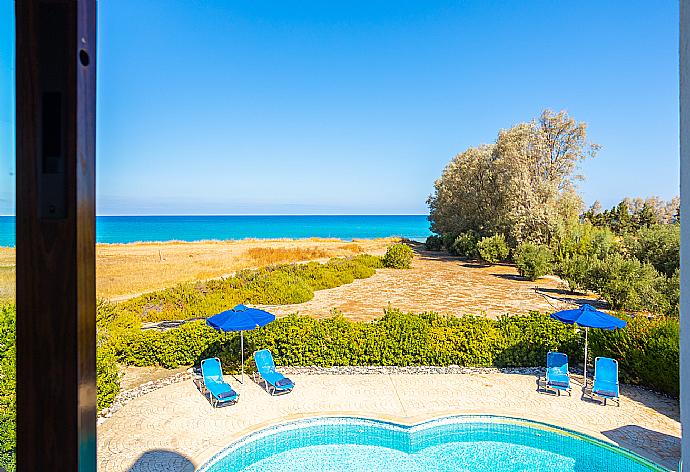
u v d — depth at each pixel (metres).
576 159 32.00
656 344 9.39
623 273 17.52
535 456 7.75
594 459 7.61
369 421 8.39
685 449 2.36
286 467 7.44
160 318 15.83
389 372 10.80
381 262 32.12
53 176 1.05
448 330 11.33
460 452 7.89
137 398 9.17
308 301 19.52
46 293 1.06
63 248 1.05
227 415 8.45
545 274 25.53
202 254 39.12
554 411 8.66
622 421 8.24
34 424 1.09
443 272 29.23
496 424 8.49
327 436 8.37
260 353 10.11
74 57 1.06
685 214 2.32
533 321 11.40
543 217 29.05
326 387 9.88
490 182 34.72
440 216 44.19
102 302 12.98
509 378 10.41
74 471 1.08
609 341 10.38
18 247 1.07
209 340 10.91
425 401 9.18
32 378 1.08
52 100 1.06
